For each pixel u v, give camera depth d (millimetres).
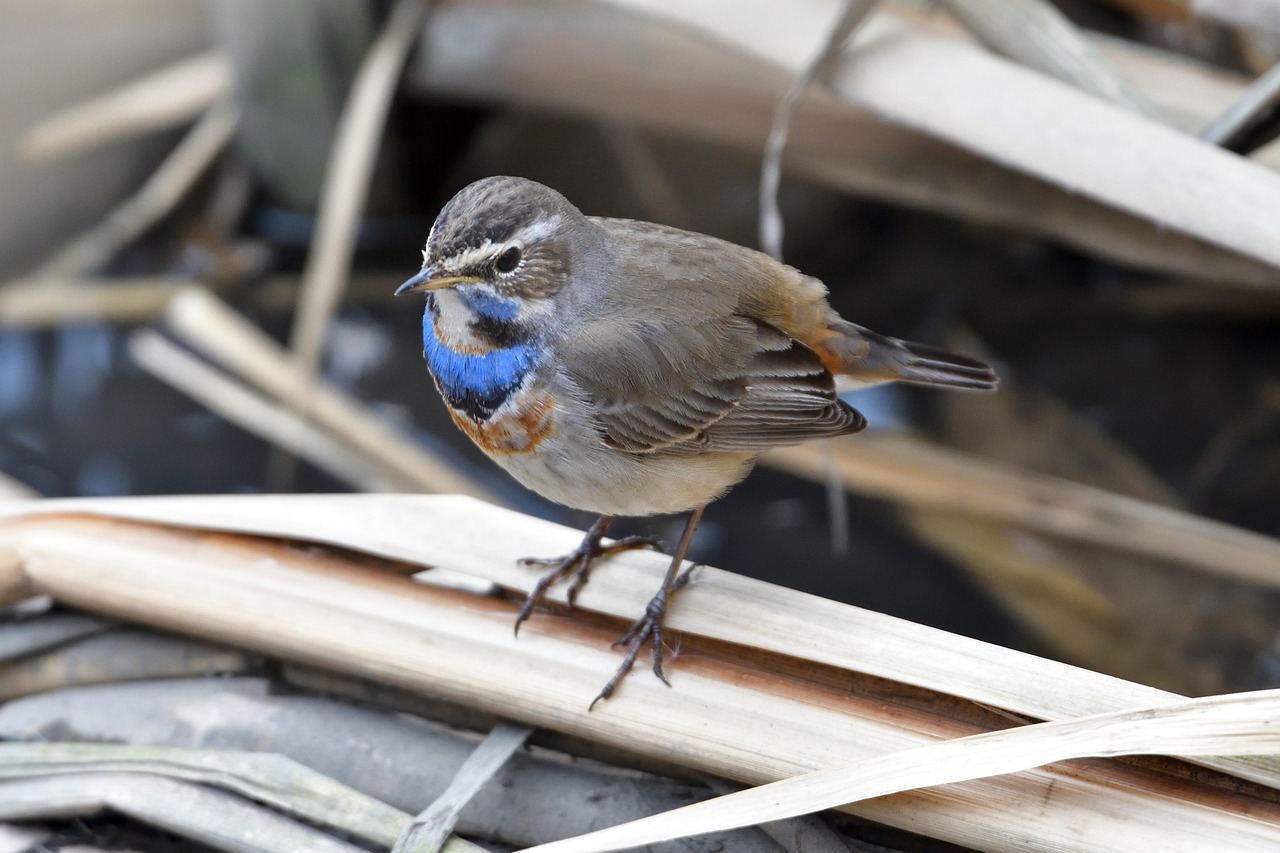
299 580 9047
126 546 9242
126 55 17484
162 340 15523
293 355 15500
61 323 15672
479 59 15164
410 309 15984
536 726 8430
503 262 8891
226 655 9125
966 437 14359
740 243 16250
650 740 8125
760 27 11773
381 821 7816
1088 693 7648
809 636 8328
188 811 7992
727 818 7121
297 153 16266
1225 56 13938
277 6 15414
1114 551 12969
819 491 13836
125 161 17125
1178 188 9898
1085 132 10297
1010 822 7504
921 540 13484
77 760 8391
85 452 14430
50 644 9219
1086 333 15336
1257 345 14891
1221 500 13641
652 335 9250
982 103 10633
